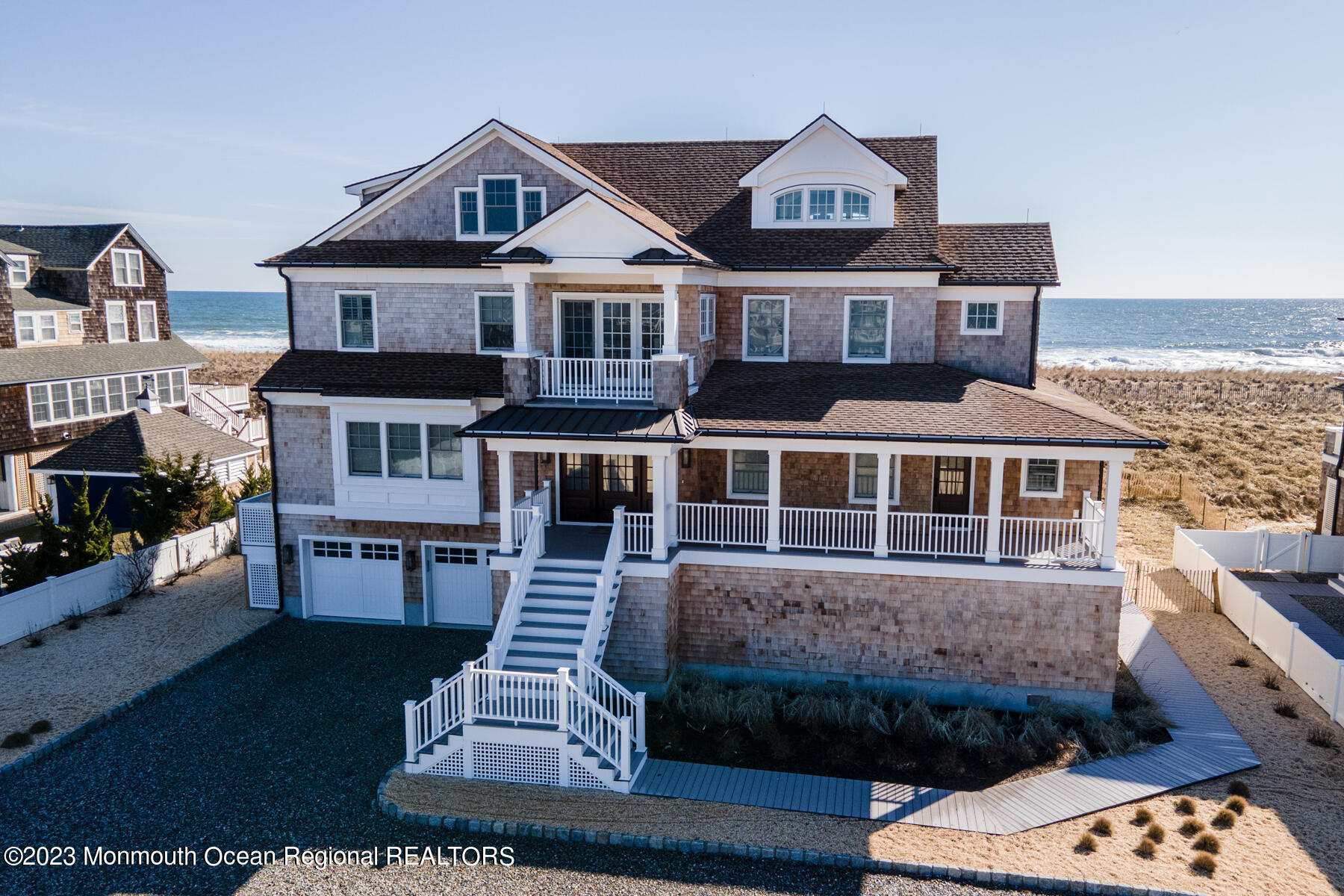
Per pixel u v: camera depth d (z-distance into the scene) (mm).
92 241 42719
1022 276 21562
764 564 18438
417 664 19984
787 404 19266
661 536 17891
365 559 22531
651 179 25047
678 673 18984
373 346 22234
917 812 14109
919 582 17938
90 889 12242
